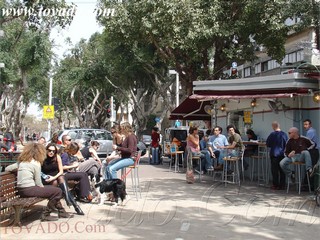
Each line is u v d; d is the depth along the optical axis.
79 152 10.75
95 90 52.41
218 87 13.62
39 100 50.34
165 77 32.97
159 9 18.42
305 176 11.77
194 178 13.90
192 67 21.80
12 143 19.17
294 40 26.34
